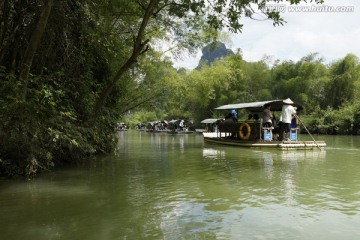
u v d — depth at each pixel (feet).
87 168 27.73
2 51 23.12
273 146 44.78
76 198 17.21
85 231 12.34
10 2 22.81
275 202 16.30
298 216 14.08
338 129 103.91
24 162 23.59
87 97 31.60
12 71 23.84
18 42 24.79
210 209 15.15
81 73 31.71
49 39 26.61
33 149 24.00
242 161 32.24
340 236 11.85
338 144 57.62
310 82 112.88
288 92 114.73
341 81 111.34
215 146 53.11
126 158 35.40
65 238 11.67
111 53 34.60
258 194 17.97
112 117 40.32
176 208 15.33
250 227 12.73
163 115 194.49
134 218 13.85
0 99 19.76
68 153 30.55
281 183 20.90
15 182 21.40
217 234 12.01
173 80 61.00
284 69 119.75
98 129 35.68
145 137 90.17
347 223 13.20
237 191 18.72
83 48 31.12
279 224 13.08
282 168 27.30
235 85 121.49
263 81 122.31
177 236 11.81
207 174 24.50
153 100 61.41
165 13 41.52
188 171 26.04
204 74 106.83
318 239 11.57
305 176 23.39
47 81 25.17
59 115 26.73
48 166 26.32
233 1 27.27
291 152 41.29
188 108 150.51
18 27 24.66
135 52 30.83
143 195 17.85
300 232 12.23
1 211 14.90
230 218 13.83
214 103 123.54
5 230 12.49
